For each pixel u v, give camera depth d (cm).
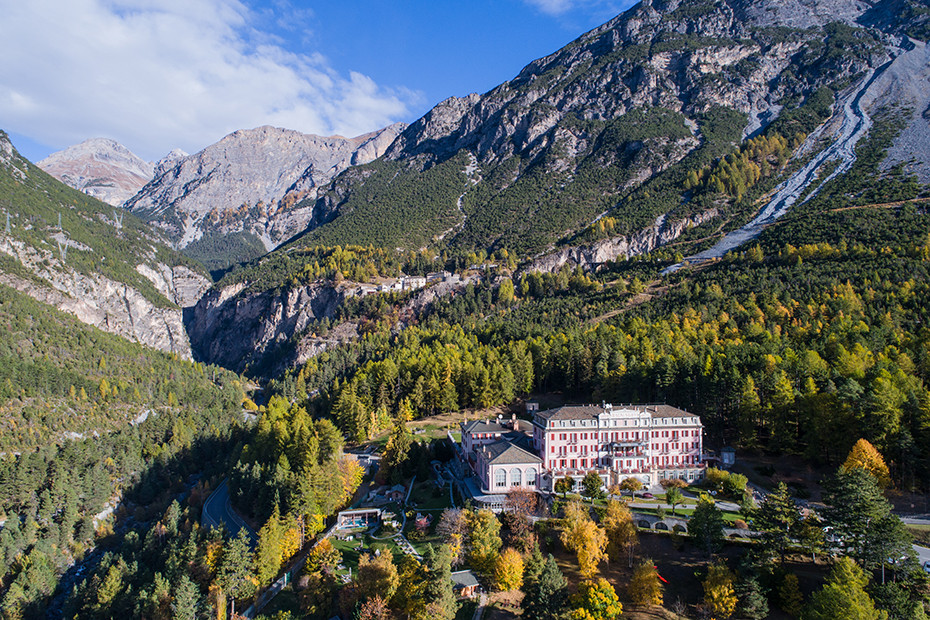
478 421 14412
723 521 9319
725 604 7825
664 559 9175
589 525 9175
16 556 13100
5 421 18450
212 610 9275
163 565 11275
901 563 7781
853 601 6925
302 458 13600
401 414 16850
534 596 8150
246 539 10262
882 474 10206
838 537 8388
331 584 9312
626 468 12350
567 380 18062
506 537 9819
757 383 13500
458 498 12056
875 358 14162
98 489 15712
